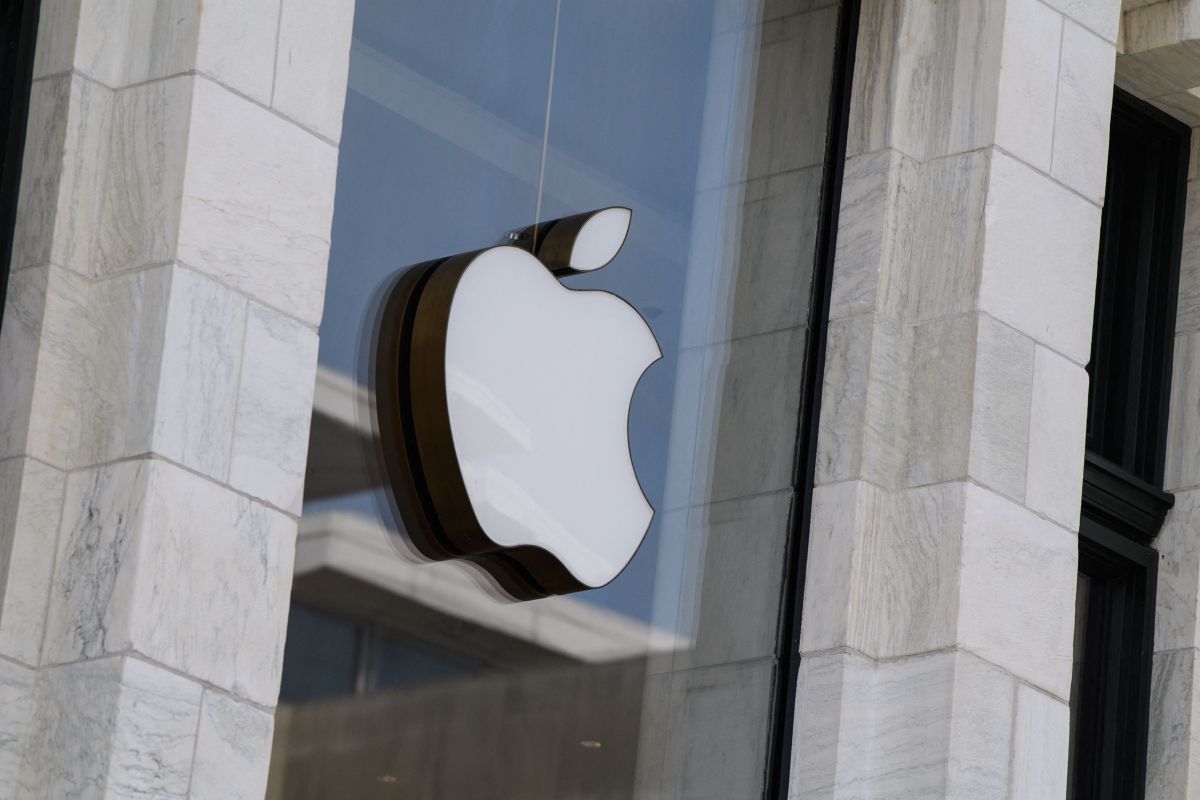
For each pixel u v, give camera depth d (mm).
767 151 11430
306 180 9078
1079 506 11297
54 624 8359
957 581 10641
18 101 9000
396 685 9625
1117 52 13211
